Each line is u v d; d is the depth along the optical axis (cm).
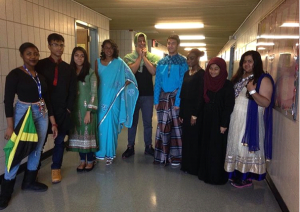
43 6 328
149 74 340
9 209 215
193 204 226
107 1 400
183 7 431
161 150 316
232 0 377
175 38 297
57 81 249
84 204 225
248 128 235
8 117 217
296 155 188
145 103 341
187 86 279
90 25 463
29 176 246
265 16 307
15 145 218
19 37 285
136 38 331
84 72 276
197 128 275
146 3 407
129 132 347
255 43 395
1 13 259
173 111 306
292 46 201
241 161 244
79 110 279
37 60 226
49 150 350
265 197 241
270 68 277
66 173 292
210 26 622
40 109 229
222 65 247
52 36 245
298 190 183
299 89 185
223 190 253
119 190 252
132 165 317
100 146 308
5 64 264
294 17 198
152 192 248
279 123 240
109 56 301
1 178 262
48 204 224
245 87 241
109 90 301
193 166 284
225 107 249
